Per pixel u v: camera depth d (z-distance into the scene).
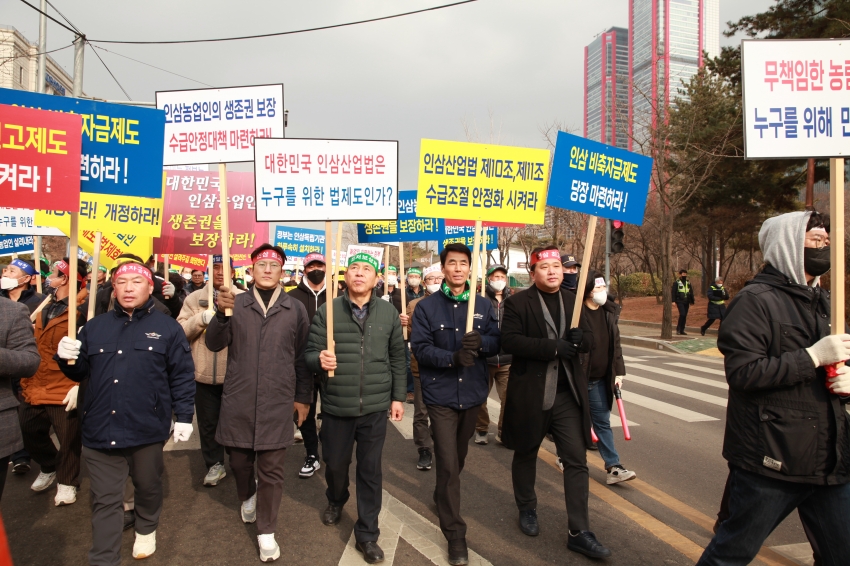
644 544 3.83
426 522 4.18
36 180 3.56
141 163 4.02
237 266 10.03
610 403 5.04
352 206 4.22
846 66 3.08
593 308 5.02
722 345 2.61
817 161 18.22
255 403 3.70
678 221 25.88
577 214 23.56
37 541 3.86
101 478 3.30
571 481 3.74
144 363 3.43
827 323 2.55
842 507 2.43
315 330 3.93
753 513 2.50
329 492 4.14
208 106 4.96
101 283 6.21
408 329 6.60
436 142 4.36
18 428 3.15
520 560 3.59
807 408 2.40
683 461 5.68
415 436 5.45
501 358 5.95
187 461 5.63
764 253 2.71
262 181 4.15
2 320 3.12
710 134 19.02
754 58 3.07
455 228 7.84
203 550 3.73
